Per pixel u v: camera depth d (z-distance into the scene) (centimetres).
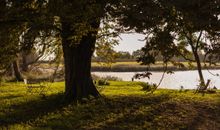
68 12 1762
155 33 1530
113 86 3741
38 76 4912
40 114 2205
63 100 2478
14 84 3991
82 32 2162
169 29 1525
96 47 2880
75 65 2491
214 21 1428
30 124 2005
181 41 1856
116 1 1705
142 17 1454
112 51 2944
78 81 2491
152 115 2166
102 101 2428
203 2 1405
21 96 2892
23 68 5072
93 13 1769
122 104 2384
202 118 2166
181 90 3350
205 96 2830
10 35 1972
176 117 2155
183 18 1466
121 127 1953
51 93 2962
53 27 2008
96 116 2128
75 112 2209
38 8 1766
